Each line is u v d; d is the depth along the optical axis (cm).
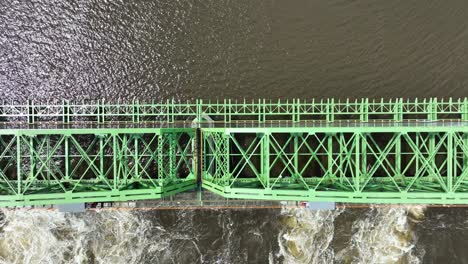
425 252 1816
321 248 1806
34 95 1789
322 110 1725
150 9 1836
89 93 1806
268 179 1343
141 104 1806
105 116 1791
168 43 1831
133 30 1828
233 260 1781
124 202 1738
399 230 1823
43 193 1335
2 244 1731
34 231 1748
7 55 1786
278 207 1803
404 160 1794
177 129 1441
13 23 1792
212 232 1788
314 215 1819
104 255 1756
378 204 1831
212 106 1825
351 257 1806
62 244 1753
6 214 1742
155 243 1770
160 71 1827
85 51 1811
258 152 1778
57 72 1800
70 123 1741
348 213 1827
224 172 1424
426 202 1309
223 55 1839
